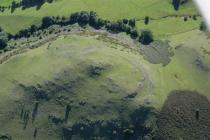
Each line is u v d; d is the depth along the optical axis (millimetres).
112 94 180750
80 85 185375
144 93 180000
